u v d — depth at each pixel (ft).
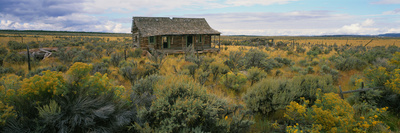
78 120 9.91
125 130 10.69
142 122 10.67
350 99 19.04
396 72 17.99
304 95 17.87
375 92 17.48
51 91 10.60
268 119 15.75
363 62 42.27
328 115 11.33
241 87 25.14
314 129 11.37
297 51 83.41
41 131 9.35
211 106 11.41
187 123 10.59
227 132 11.02
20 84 11.31
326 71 38.99
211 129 10.84
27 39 153.79
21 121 9.54
